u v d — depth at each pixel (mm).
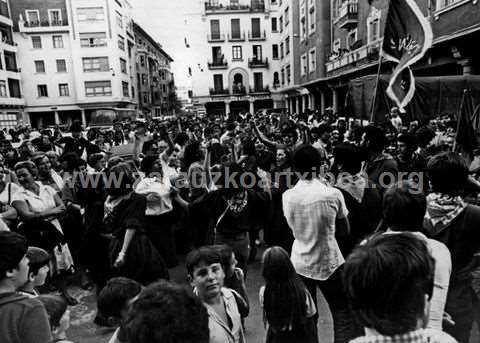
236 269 3229
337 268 2945
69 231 5035
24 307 1845
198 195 5367
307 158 3037
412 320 1115
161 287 1305
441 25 14312
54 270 4543
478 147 5168
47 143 9367
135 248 3654
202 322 1221
